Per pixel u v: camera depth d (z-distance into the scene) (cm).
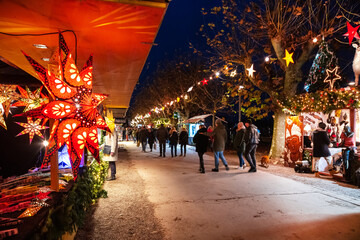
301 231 378
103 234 368
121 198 545
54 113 250
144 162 1120
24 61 437
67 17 265
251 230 383
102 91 856
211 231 380
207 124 2811
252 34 1088
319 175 816
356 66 720
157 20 275
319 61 895
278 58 1038
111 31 308
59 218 240
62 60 283
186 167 966
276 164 1050
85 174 426
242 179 729
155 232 376
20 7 239
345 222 411
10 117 491
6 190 306
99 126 281
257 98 1154
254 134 836
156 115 3678
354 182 675
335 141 877
